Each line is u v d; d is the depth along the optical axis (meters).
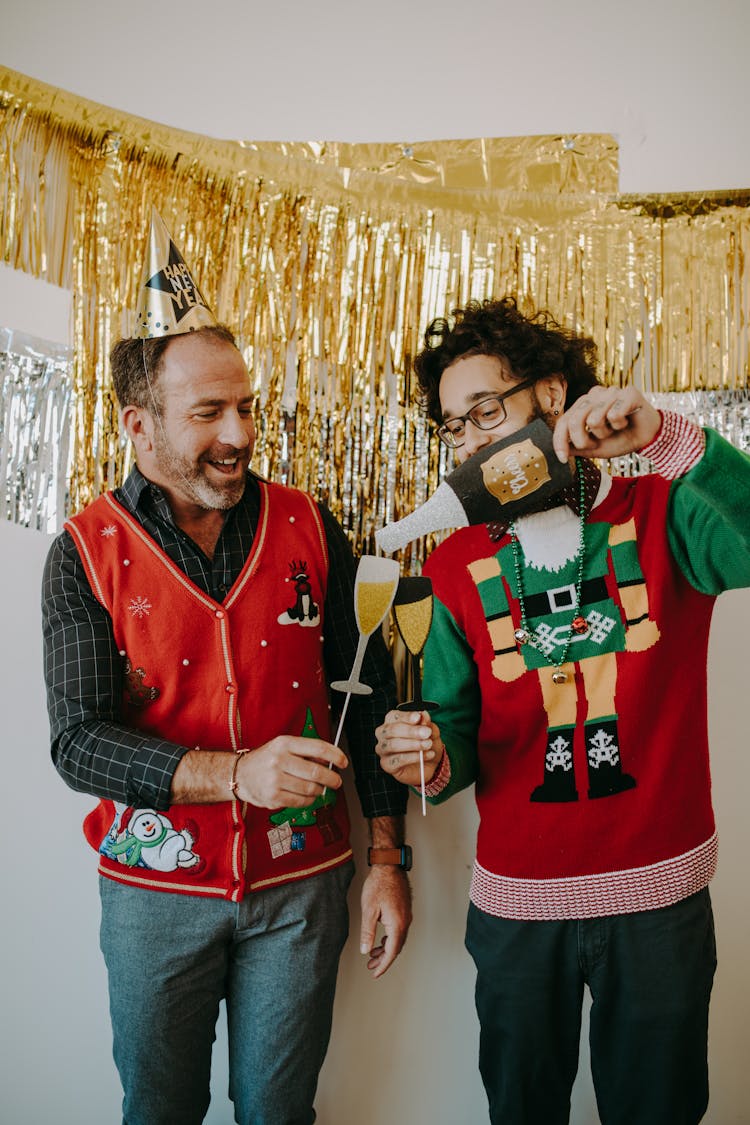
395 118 1.60
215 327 1.26
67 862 1.54
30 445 1.52
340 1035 1.57
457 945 1.57
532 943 1.17
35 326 1.52
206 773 1.13
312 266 1.59
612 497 1.22
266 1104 1.27
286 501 1.36
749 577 1.12
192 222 1.57
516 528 1.22
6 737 1.53
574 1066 1.22
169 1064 1.23
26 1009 1.53
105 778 1.16
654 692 1.16
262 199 1.59
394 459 1.59
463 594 1.25
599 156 1.59
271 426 1.58
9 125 1.50
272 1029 1.26
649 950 1.13
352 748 1.40
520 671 1.19
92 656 1.21
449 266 1.60
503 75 1.60
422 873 1.58
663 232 1.58
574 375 1.26
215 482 1.23
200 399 1.20
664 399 1.58
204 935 1.22
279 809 1.26
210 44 1.60
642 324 1.58
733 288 1.57
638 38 1.59
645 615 1.16
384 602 1.17
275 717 1.26
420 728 1.15
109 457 1.54
